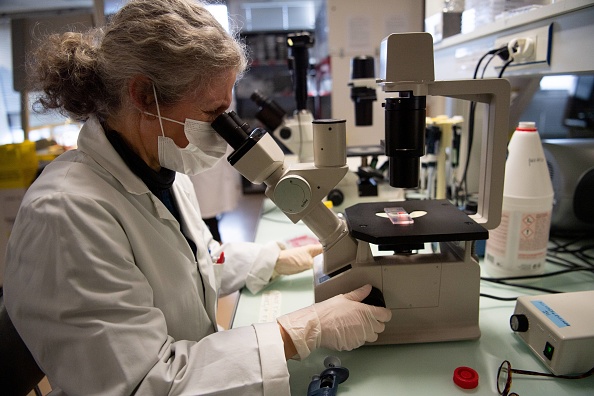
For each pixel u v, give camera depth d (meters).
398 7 2.92
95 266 0.68
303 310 0.85
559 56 1.15
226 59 0.79
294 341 0.78
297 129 1.82
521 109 1.67
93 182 0.79
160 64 0.75
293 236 1.55
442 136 1.75
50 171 0.81
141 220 0.85
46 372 0.69
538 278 1.16
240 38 0.93
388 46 0.80
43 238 0.68
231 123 0.84
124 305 0.69
